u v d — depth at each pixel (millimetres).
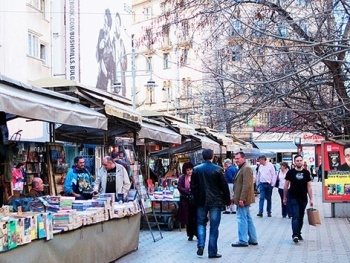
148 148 22250
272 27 10805
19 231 6973
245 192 12500
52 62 28297
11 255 6816
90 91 12805
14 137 14625
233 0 10445
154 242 13273
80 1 29594
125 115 12336
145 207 13375
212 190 11109
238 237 13531
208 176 11148
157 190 17844
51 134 14133
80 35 29641
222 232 15312
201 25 10023
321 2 10969
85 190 12586
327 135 19250
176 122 20156
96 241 9562
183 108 35750
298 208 13141
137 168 13344
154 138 15531
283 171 19531
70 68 29109
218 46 14297
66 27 29078
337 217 19266
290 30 11109
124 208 10992
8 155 11625
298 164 13125
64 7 29000
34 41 26281
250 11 10555
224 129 32438
